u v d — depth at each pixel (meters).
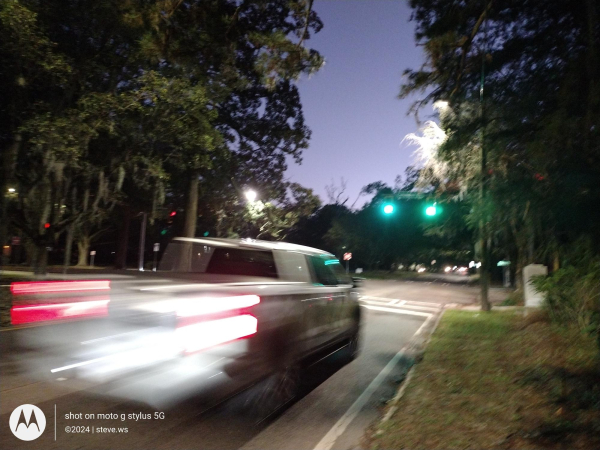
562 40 9.96
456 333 12.53
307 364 7.31
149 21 12.25
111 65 19.19
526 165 9.66
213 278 6.64
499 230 15.77
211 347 5.29
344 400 6.96
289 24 13.62
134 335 5.62
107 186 23.48
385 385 7.87
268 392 6.25
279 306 6.16
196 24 12.43
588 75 7.93
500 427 5.45
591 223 7.68
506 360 8.90
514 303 21.02
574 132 7.49
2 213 18.52
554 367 7.59
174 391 5.69
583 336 9.22
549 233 10.05
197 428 5.48
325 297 7.68
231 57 14.65
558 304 10.89
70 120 16.81
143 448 4.92
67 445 4.86
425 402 6.54
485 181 11.59
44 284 7.05
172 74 19.25
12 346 7.89
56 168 18.97
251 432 5.53
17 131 16.62
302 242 75.94
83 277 6.93
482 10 11.16
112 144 20.56
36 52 15.48
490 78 11.27
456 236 26.36
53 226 21.44
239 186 33.03
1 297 13.12
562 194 7.61
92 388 6.00
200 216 40.78
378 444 5.15
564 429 5.20
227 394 5.75
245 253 7.24
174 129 19.09
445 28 11.13
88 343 6.11
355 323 9.59
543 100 9.91
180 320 5.32
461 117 11.82
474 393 6.84
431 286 37.75
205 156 21.78
